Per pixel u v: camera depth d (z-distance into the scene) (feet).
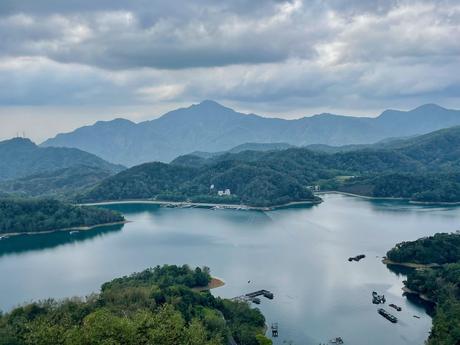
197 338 515.91
